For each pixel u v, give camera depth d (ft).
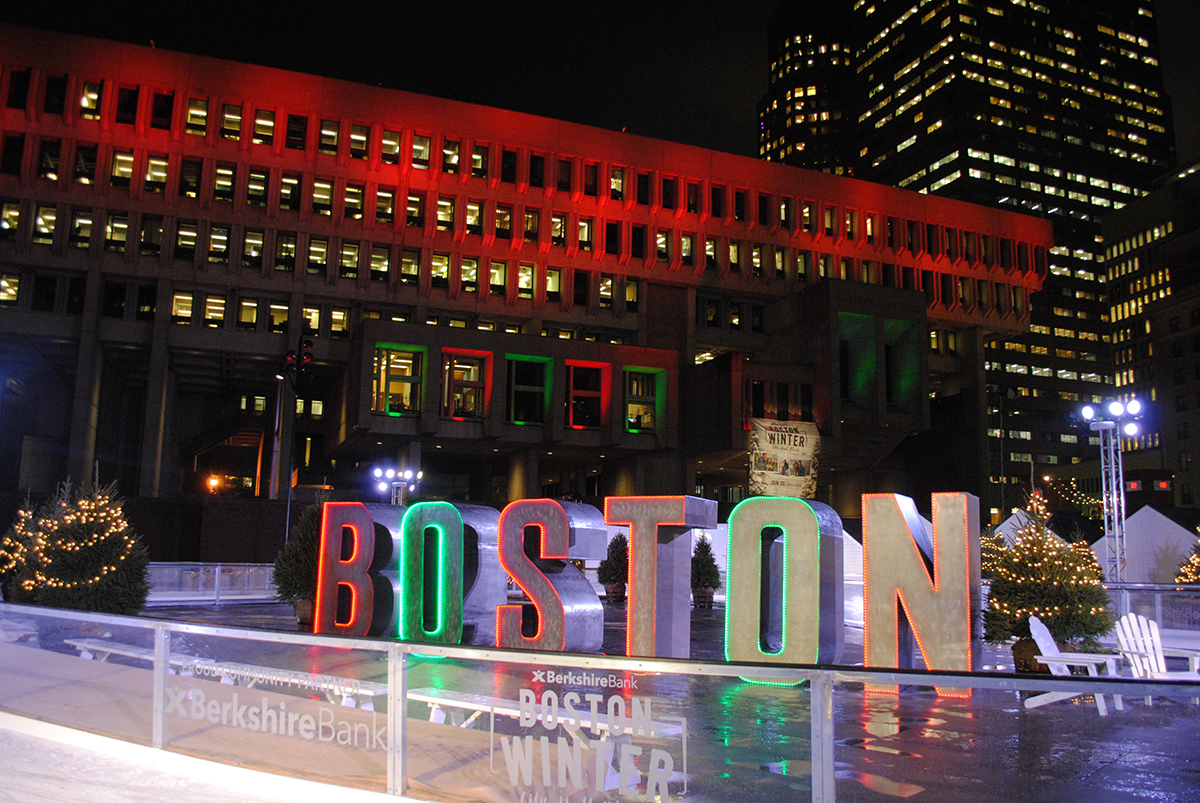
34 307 221.25
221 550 169.78
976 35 533.14
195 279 224.74
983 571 52.11
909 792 22.02
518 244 249.75
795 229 279.08
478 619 49.44
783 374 249.55
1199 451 374.22
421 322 234.79
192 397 279.28
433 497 301.02
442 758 22.70
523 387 237.86
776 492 229.66
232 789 21.54
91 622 28.55
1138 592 72.18
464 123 246.27
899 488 298.15
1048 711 32.81
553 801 20.02
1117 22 572.10
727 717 30.09
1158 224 451.53
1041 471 465.06
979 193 506.48
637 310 263.90
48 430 253.24
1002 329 308.60
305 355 137.80
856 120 606.14
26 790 21.58
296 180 235.40
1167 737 28.50
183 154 224.12
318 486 234.79
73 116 215.51
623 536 119.75
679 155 268.00
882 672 16.16
